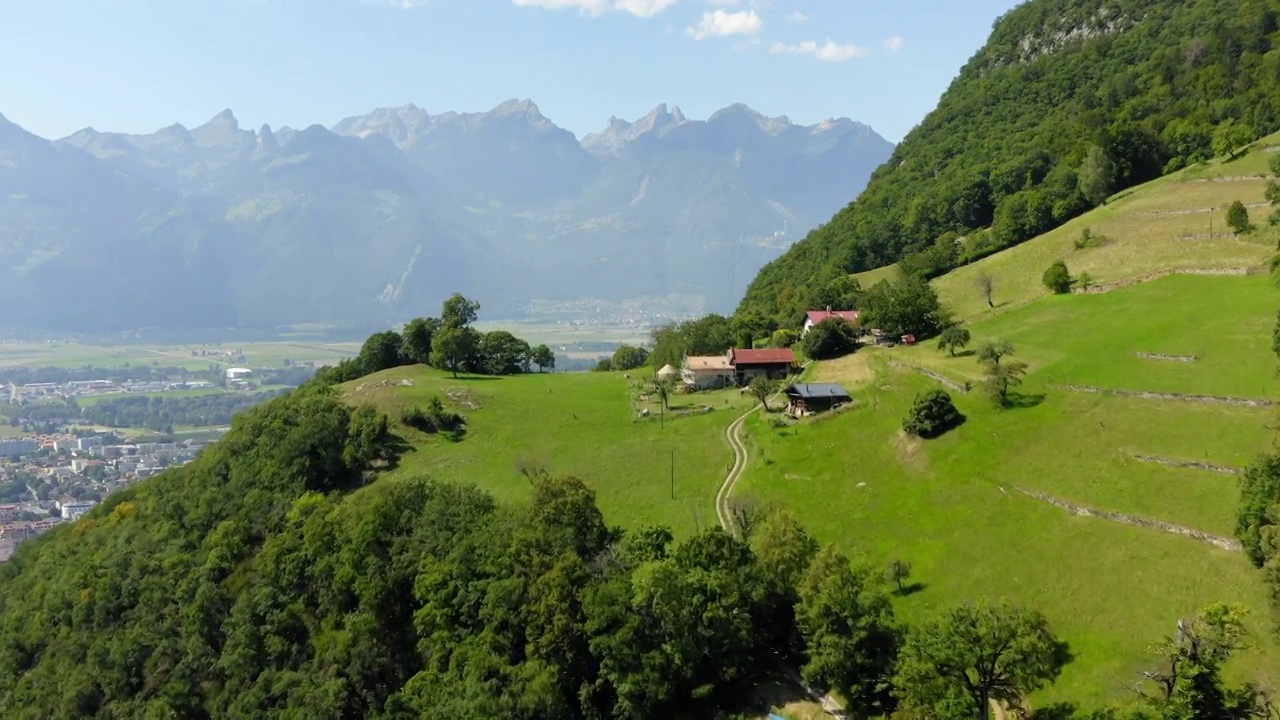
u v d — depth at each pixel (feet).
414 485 382.83
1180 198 597.11
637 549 295.48
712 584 257.34
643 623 261.85
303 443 469.98
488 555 308.40
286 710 302.45
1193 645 191.52
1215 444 288.10
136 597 403.34
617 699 263.08
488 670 269.64
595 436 476.95
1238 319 384.47
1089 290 507.71
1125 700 203.82
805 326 627.46
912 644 218.18
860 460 370.73
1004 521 291.17
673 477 399.03
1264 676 196.03
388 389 596.70
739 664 260.83
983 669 207.51
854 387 462.19
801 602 256.32
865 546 302.25
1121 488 283.59
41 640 419.54
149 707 340.18
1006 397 373.40
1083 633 230.07
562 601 271.08
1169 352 371.97
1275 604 204.33
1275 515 211.61
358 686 307.37
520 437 493.36
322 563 352.69
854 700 236.02
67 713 359.05
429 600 307.78
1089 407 342.44
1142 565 246.27
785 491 358.43
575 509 315.58
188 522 444.55
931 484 332.19
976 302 578.66
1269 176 558.97
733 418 469.98
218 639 364.79
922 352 483.92
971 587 262.26
